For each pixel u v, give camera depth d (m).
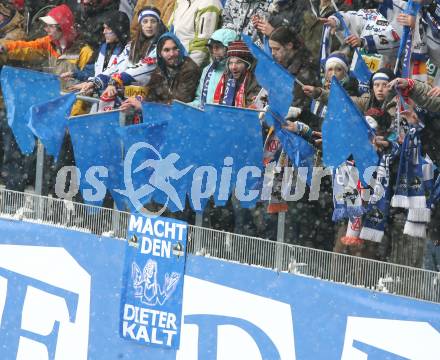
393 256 24.70
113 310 25.80
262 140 25.23
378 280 23.36
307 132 24.95
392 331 23.09
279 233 25.17
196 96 26.89
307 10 26.86
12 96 27.47
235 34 26.47
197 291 25.00
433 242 24.27
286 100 24.91
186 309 25.08
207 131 25.44
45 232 26.58
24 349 26.59
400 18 24.48
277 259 24.33
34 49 29.53
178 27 28.09
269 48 26.31
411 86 23.45
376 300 23.30
